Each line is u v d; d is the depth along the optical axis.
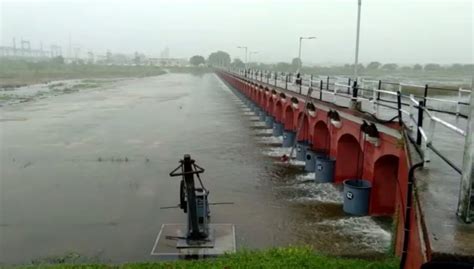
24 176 21.72
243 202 17.11
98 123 40.75
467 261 4.25
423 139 7.87
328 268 9.54
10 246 13.30
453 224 4.93
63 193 18.80
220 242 12.99
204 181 20.33
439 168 7.29
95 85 103.81
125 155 26.48
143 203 17.28
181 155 26.41
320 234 13.71
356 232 13.78
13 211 16.47
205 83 111.62
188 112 49.19
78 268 10.07
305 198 17.52
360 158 18.84
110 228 14.62
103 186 19.83
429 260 4.42
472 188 4.91
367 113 15.05
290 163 23.80
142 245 13.09
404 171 9.92
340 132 18.75
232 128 37.22
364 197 15.16
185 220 15.20
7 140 31.80
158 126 38.75
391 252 11.39
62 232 14.34
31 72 148.88
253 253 10.86
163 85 103.81
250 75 59.66
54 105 57.06
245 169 22.66
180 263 10.24
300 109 26.39
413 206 6.51
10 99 64.19
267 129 36.62
